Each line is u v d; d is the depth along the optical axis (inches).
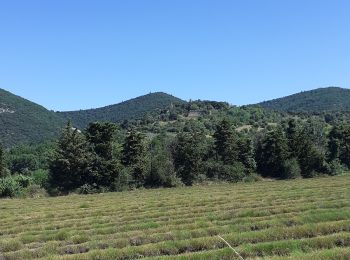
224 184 3575.3
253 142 4222.4
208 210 1497.3
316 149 4116.6
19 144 6195.9
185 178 3703.3
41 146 5605.3
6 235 1227.9
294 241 833.5
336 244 837.8
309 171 4042.8
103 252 848.9
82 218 1545.3
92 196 2856.8
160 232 1067.3
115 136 3730.3
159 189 3336.6
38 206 2202.3
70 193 3358.8
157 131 6259.8
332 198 1624.0
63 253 947.3
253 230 1026.1
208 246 892.0
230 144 3944.4
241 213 1295.5
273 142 4010.8
